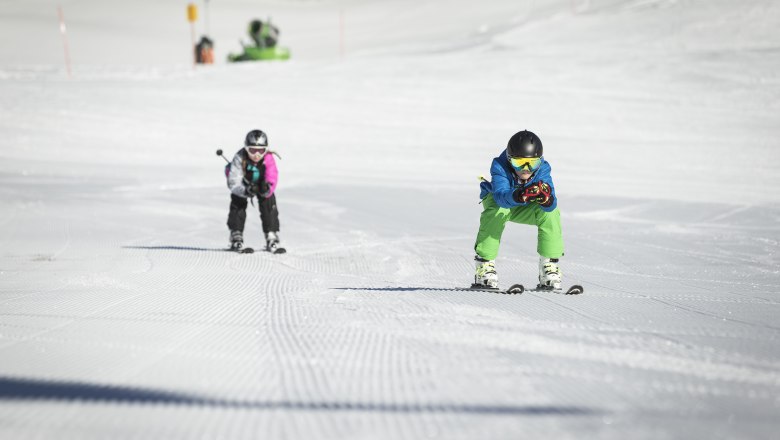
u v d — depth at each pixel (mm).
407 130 45500
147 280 12742
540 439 4664
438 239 19203
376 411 5254
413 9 144250
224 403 5492
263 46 86250
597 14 92188
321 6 162250
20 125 45906
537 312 9453
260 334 8070
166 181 32219
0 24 134750
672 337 7840
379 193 29016
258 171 17031
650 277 13703
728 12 81312
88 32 130875
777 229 20875
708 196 27891
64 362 6801
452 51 78938
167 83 60625
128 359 6910
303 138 43781
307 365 6625
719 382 6020
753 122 45594
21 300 10531
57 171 34875
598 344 7445
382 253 16984
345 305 10086
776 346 7422
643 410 5238
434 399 5531
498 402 5441
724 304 10320
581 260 15938
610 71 60438
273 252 16969
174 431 4879
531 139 10969
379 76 61938
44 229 20719
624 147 40438
